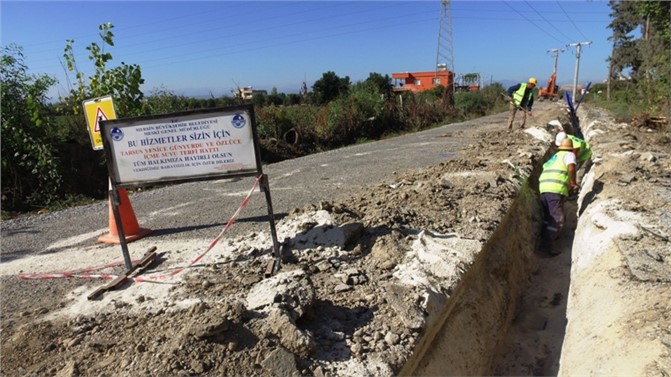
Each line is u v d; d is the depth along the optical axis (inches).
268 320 114.1
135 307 138.5
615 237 189.3
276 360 102.7
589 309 161.3
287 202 257.0
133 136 151.6
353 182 305.4
